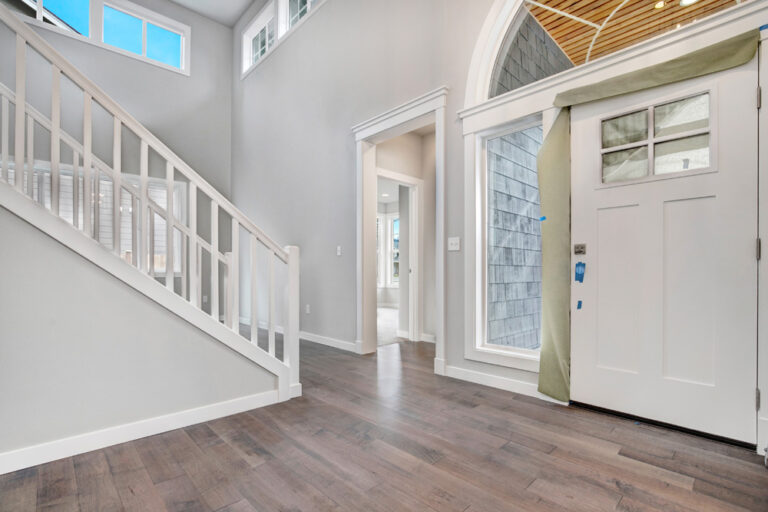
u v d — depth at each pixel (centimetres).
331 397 263
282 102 518
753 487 154
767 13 182
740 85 189
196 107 606
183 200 576
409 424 217
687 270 203
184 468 172
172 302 214
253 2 590
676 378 206
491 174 305
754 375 184
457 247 308
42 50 185
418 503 146
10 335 172
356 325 404
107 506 145
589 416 227
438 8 323
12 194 174
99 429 192
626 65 224
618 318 226
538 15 268
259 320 564
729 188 191
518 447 189
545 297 256
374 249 409
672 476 162
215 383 229
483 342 301
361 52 399
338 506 145
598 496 149
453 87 312
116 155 206
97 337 193
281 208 518
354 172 407
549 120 256
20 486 158
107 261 196
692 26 202
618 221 227
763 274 182
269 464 175
